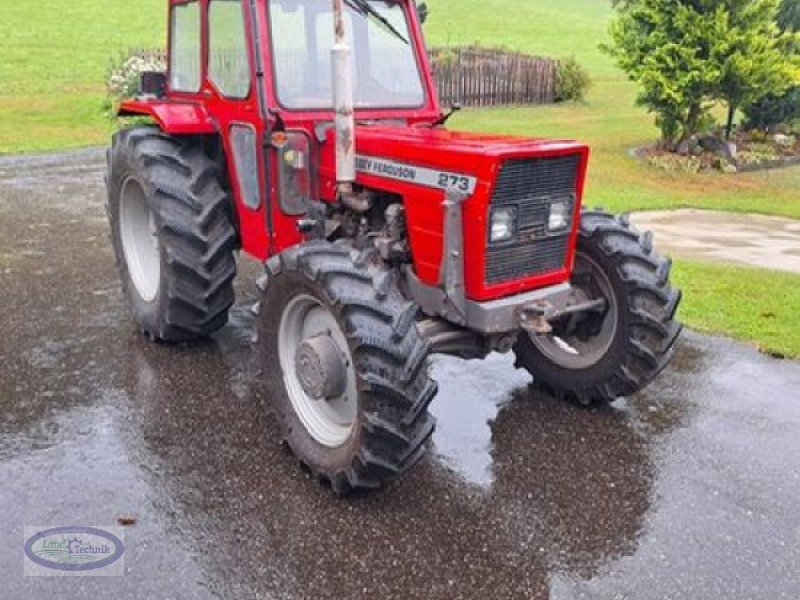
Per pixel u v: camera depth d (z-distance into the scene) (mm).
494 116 16172
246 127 4277
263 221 4359
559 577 2928
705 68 11250
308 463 3498
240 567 2932
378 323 3172
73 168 10883
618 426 4062
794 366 4801
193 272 4559
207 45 4535
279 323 3686
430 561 2996
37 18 26312
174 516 3219
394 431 3162
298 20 4129
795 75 11414
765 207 9727
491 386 4523
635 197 9898
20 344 4852
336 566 2953
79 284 5980
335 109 3479
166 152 4699
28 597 2752
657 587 2887
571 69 18734
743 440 3926
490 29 30781
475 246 3371
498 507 3344
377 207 3871
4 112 15328
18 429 3850
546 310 3572
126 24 26438
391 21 4438
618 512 3326
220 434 3873
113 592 2785
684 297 5961
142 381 4402
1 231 7457
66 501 3289
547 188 3518
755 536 3188
